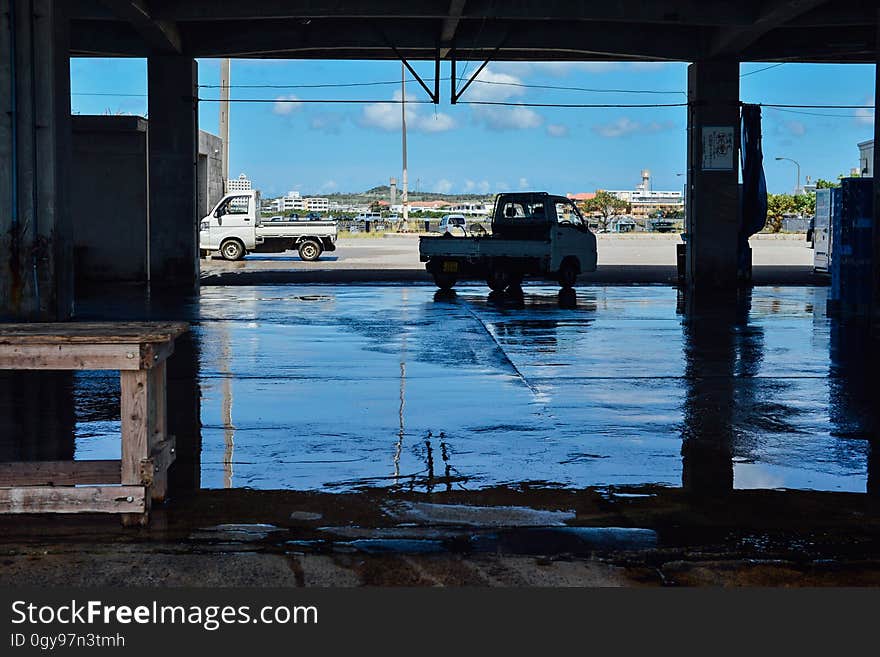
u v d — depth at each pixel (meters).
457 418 8.11
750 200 24.08
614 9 20.59
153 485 5.55
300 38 23.61
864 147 25.14
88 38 23.72
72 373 10.32
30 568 4.57
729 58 23.45
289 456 6.79
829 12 21.22
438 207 107.25
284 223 33.62
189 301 18.94
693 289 22.58
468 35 23.48
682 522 5.36
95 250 25.73
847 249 16.50
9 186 14.48
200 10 20.56
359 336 13.41
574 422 7.98
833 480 6.28
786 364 11.12
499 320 15.55
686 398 9.05
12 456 6.74
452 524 5.29
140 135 25.69
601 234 67.75
